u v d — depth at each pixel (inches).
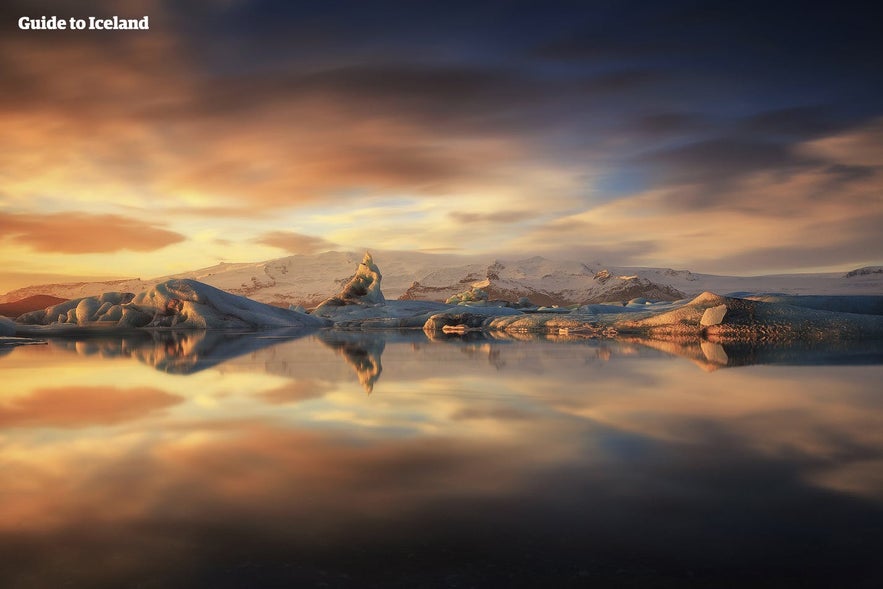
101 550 92.3
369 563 87.4
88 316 1323.8
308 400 241.3
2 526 102.0
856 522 101.7
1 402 239.0
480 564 87.0
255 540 95.4
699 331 736.3
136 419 199.0
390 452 151.4
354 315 1833.2
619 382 293.4
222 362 434.0
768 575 83.4
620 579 82.4
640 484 122.7
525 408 217.6
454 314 1234.6
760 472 131.1
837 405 218.5
